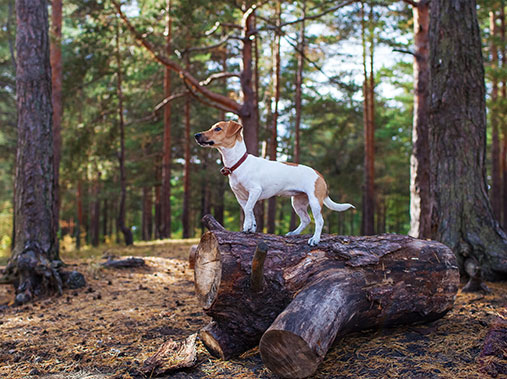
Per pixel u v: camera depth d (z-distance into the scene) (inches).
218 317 133.6
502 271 215.3
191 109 800.3
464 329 149.3
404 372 116.8
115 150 721.0
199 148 855.1
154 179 863.7
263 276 127.1
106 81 623.5
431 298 147.3
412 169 339.3
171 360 130.6
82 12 494.3
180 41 442.0
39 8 259.0
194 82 425.7
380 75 649.6
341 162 994.7
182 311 193.0
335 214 1198.3
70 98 547.8
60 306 213.6
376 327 147.1
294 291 131.0
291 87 775.7
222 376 123.3
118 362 137.3
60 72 440.5
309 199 150.2
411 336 145.3
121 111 548.1
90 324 178.9
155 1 440.8
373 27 457.1
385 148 929.5
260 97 699.4
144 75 595.2
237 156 149.2
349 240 148.1
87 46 511.5
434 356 127.0
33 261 238.1
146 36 457.7
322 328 112.3
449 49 238.2
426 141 334.6
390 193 1046.4
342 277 131.4
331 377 117.1
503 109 525.0
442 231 236.8
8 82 573.6
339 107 725.9
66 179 580.4
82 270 286.8
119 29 509.7
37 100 255.0
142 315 189.0
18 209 249.4
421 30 345.4
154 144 873.5
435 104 243.1
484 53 646.5
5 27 480.7
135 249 452.8
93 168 709.9
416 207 332.5
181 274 283.6
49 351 148.9
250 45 436.8
